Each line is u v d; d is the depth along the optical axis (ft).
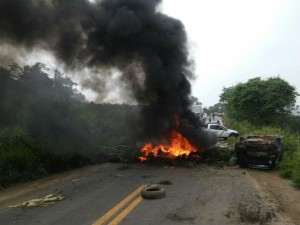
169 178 35.70
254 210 22.66
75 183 33.71
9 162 36.19
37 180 36.81
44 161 40.78
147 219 20.75
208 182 33.19
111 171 40.81
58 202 26.04
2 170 35.01
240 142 43.62
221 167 43.88
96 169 42.68
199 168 43.21
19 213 23.29
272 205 24.02
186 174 38.40
